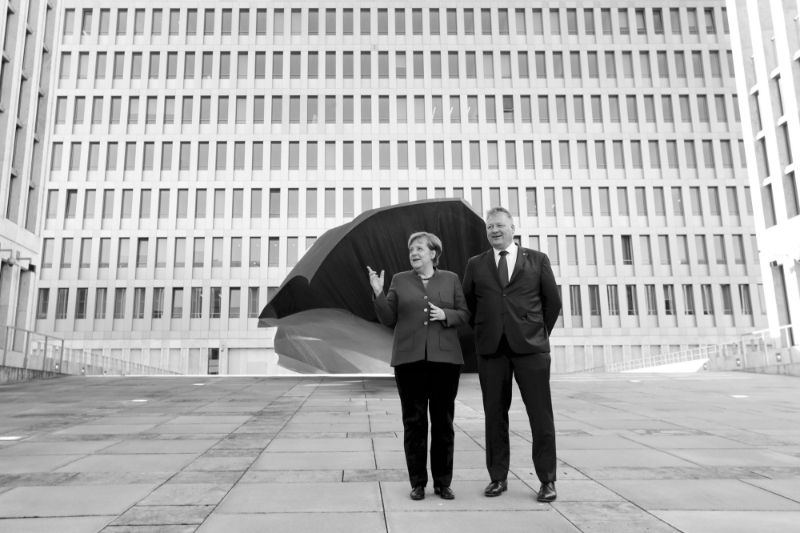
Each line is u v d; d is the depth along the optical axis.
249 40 46.84
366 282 15.24
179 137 45.19
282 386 14.70
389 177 45.09
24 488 4.14
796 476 4.48
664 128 46.12
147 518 3.40
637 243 44.44
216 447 5.82
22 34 25.69
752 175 28.44
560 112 46.41
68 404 10.39
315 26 47.31
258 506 3.65
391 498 3.84
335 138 45.53
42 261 43.03
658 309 43.47
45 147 27.41
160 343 42.47
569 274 44.00
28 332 19.95
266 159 45.09
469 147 45.72
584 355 43.03
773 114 26.91
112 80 45.66
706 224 44.59
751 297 43.47
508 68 46.94
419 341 3.85
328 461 5.09
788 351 19.66
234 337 42.72
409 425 3.88
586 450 5.62
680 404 10.06
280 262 43.69
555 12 47.84
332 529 3.19
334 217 44.47
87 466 4.91
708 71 46.69
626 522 3.31
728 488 4.10
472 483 4.27
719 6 47.59
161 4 46.97
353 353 17.22
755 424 7.50
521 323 3.91
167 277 43.22
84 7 46.56
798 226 25.19
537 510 3.55
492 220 4.10
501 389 3.99
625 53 47.34
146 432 6.88
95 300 42.75
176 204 44.31
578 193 45.09
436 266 4.24
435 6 47.59
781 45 26.03
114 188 44.22
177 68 46.12
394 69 46.62
